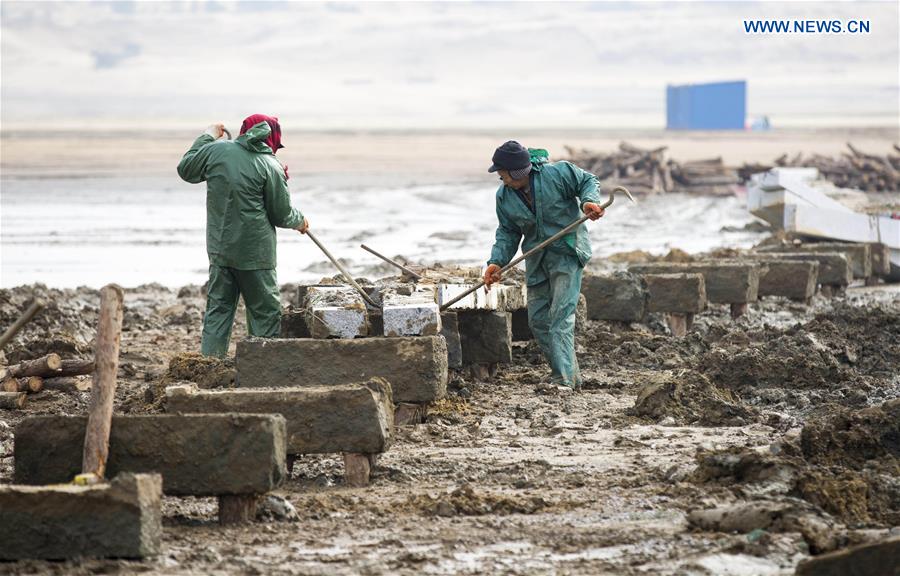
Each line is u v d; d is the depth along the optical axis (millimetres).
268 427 21406
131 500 19406
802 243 65375
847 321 41781
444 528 21234
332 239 85875
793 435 27859
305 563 19359
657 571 18656
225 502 21641
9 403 33281
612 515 21781
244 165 34000
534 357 38438
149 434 21422
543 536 20609
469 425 29453
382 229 94125
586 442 27969
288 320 34406
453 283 35750
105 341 21453
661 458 26078
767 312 49594
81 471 21531
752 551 19188
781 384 33844
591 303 42531
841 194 93188
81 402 33781
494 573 18781
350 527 21391
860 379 33812
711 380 32906
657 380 31453
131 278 65500
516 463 25812
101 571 18922
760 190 74062
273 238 34688
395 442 27969
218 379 30938
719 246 82250
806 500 21578
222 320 34719
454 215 108562
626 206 117875
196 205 118062
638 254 67500
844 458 24219
